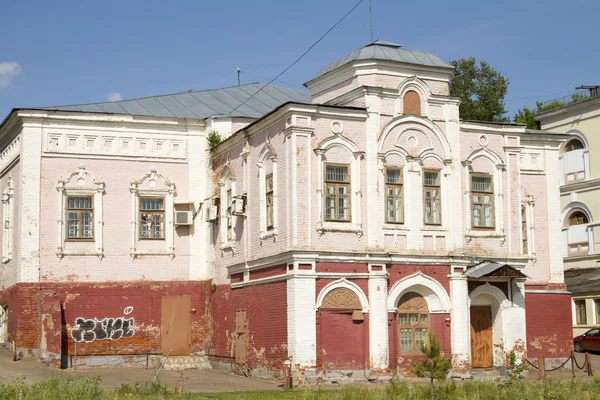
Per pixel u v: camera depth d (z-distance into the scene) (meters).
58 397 24.17
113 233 38.16
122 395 24.98
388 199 32.84
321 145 31.67
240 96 44.88
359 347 31.30
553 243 41.03
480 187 35.03
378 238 32.09
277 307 31.78
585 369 38.12
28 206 37.03
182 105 42.25
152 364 37.88
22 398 23.73
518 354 34.19
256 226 34.03
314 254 30.83
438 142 34.00
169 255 38.91
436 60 35.09
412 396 24.45
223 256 37.28
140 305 38.16
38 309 36.53
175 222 38.97
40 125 37.62
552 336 39.31
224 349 36.47
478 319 34.69
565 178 57.91
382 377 31.12
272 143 33.03
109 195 38.34
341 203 31.92
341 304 31.20
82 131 38.25
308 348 30.30
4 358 36.34
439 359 24.16
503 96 68.94
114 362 37.38
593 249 55.12
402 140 33.31
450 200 33.78
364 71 33.78
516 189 35.59
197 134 39.94
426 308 33.28
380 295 31.64
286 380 29.48
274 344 31.78
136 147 39.00
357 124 32.53
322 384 30.31
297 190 31.06
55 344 35.78
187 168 39.62
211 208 38.38
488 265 33.44
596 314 51.34
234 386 30.31
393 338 31.94
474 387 26.34
